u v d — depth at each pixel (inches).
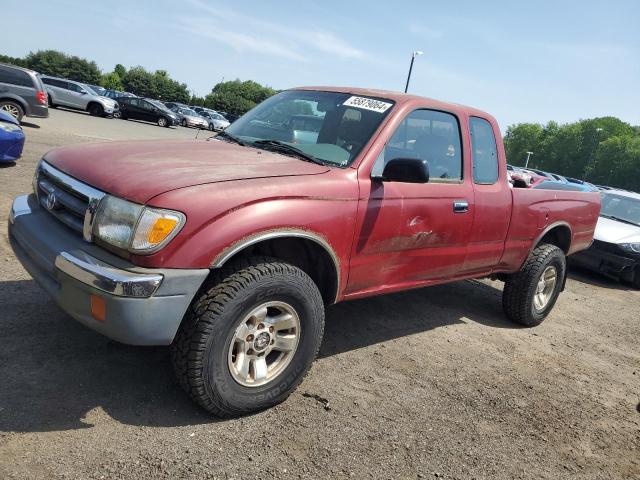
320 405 127.0
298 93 169.5
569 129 4101.9
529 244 198.2
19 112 591.5
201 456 101.5
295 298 117.0
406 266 150.8
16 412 104.7
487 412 138.3
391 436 119.3
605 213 393.4
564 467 120.5
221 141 152.3
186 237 100.3
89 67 3873.0
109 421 107.2
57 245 108.4
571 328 226.8
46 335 136.0
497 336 197.3
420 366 158.7
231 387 111.3
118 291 95.7
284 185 116.2
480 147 173.9
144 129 1011.9
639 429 144.5
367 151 136.2
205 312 104.5
